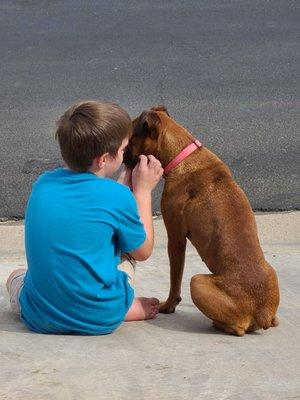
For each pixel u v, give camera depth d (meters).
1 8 16.58
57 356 4.62
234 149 10.06
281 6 16.47
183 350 4.80
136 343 4.90
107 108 4.88
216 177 5.59
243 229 5.33
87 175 4.97
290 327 5.33
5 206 8.66
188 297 6.07
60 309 4.92
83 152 4.87
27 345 4.80
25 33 15.09
